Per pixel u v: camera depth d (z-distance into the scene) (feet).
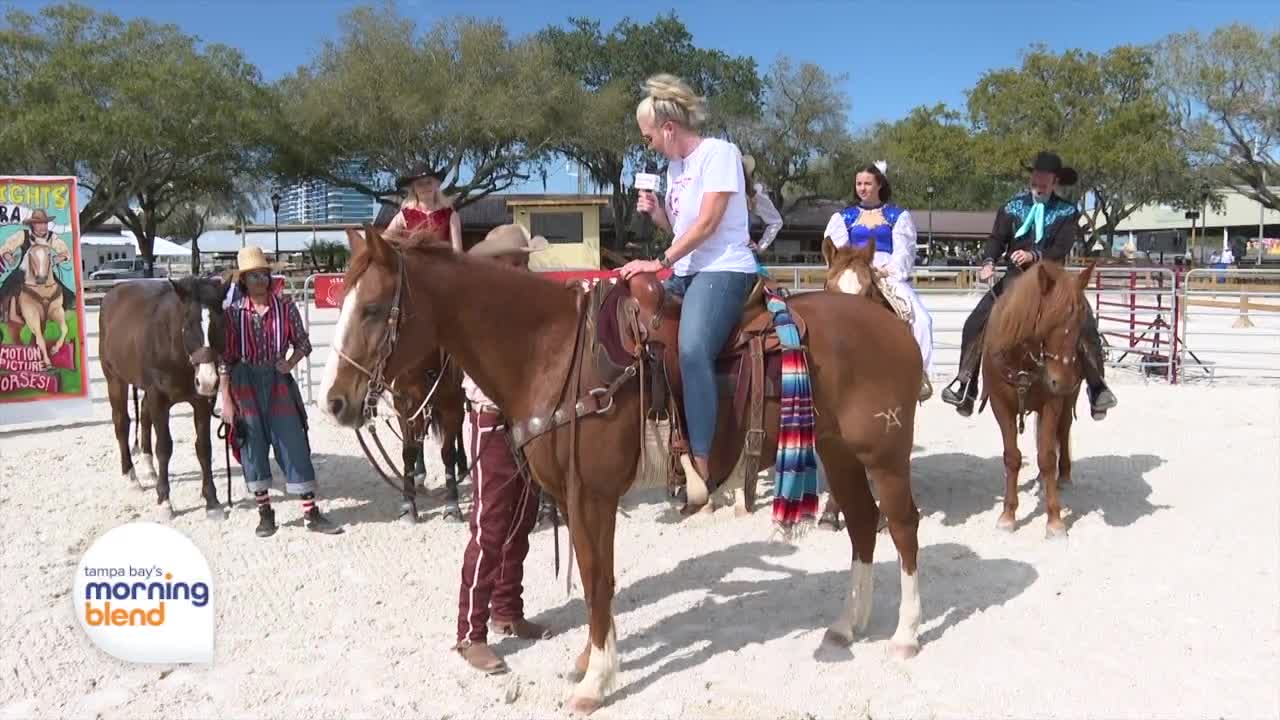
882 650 14.61
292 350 20.81
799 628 15.66
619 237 147.64
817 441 13.87
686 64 154.71
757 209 21.49
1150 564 18.13
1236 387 38.65
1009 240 21.72
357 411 11.71
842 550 19.56
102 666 14.35
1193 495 22.67
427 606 16.78
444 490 24.39
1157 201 160.66
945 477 25.08
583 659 13.67
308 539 20.61
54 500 23.70
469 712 12.93
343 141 131.64
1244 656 14.14
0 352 32.04
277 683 13.76
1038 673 13.75
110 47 112.68
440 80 122.72
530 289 12.30
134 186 117.50
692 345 12.07
